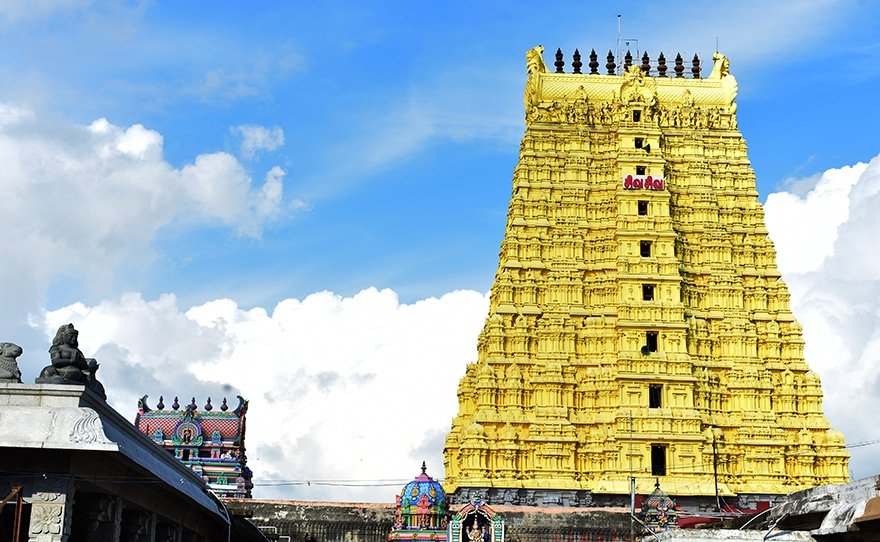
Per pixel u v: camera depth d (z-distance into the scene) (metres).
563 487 112.12
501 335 118.56
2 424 39.16
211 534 68.06
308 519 108.00
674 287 119.38
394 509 108.62
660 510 102.62
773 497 114.19
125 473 44.94
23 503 39.59
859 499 48.75
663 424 114.38
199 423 123.56
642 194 121.75
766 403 118.38
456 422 125.75
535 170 124.50
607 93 129.25
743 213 125.56
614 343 118.38
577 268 121.25
